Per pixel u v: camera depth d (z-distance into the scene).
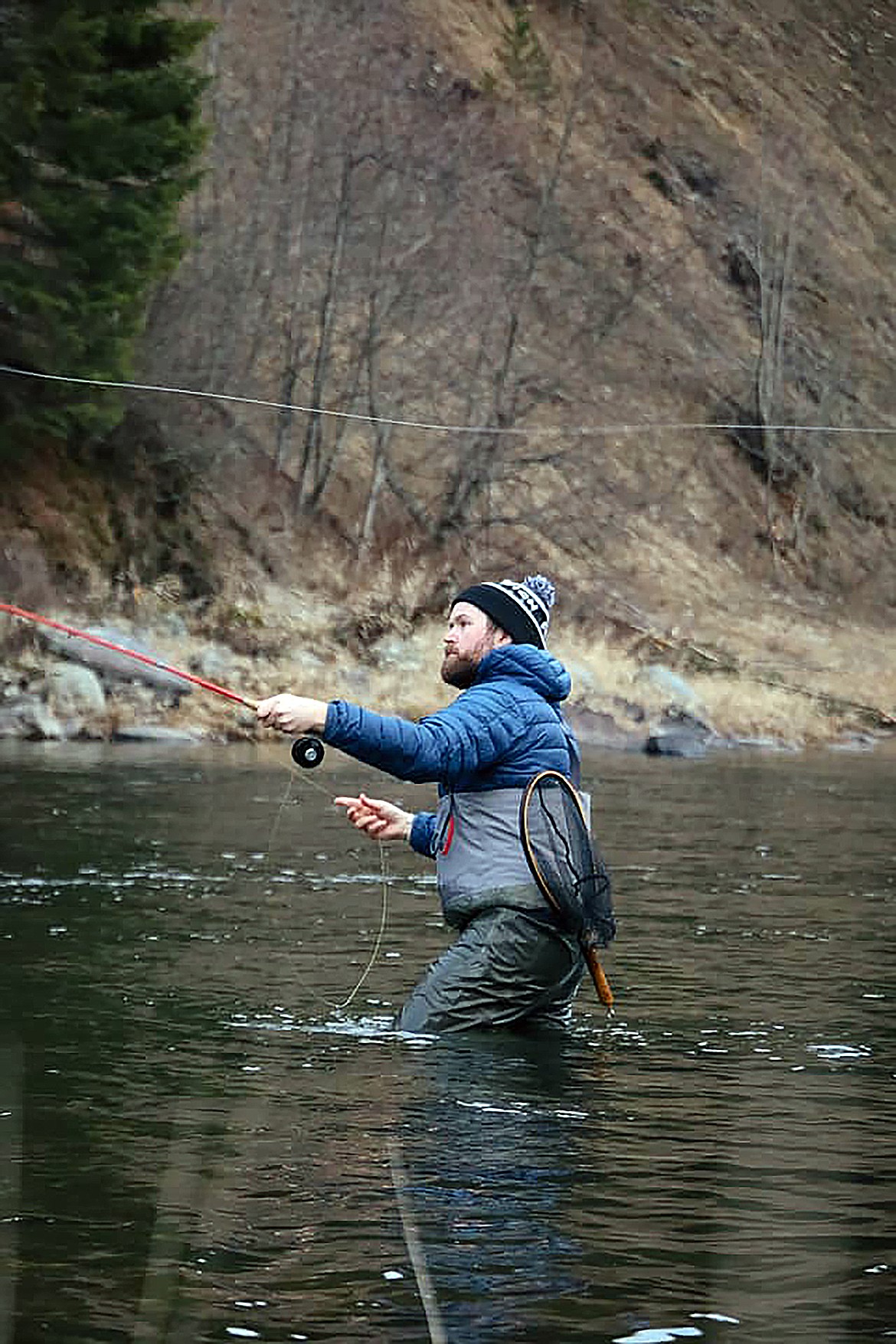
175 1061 6.29
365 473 30.86
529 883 7.13
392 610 27.97
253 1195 4.68
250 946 8.63
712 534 37.34
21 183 24.27
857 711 28.88
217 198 29.67
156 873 10.91
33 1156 5.03
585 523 34.56
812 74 49.44
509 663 7.47
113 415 25.73
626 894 10.70
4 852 11.52
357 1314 3.82
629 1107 5.79
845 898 10.69
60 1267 4.08
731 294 42.03
